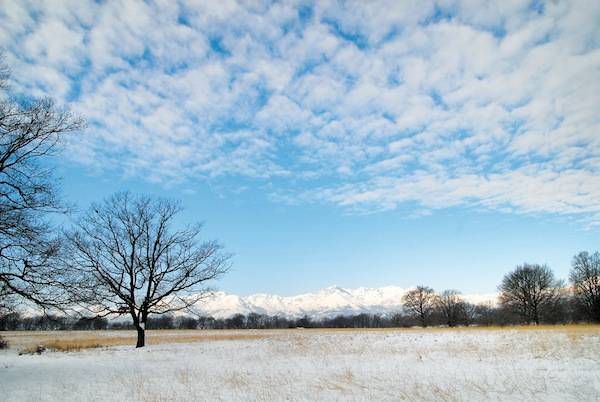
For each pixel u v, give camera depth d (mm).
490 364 15391
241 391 11234
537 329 36031
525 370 13641
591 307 68250
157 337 47500
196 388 11852
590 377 12109
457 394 9977
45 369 17500
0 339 36031
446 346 23016
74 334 63656
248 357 21125
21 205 15109
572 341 22562
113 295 28234
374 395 10305
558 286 73562
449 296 101000
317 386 11680
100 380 13922
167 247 30234
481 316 104688
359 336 34500
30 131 15312
